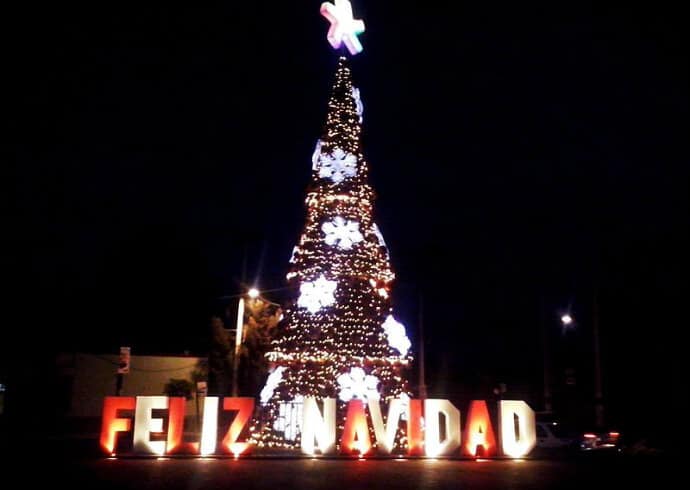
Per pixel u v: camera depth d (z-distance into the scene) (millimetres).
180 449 26234
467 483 18766
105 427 25797
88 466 22391
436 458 26781
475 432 27109
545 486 18172
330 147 32938
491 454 26969
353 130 33438
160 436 28125
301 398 29672
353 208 32250
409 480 19406
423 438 27516
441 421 29828
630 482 19219
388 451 26875
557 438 32438
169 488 17047
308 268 31453
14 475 19312
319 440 26703
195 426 46562
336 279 30969
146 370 48750
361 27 34094
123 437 35625
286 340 30844
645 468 23688
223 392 45469
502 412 27500
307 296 30953
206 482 18391
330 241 31609
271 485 17875
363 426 26781
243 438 26484
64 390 46844
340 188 32312
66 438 38969
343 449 26547
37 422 45844
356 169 33031
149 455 25859
